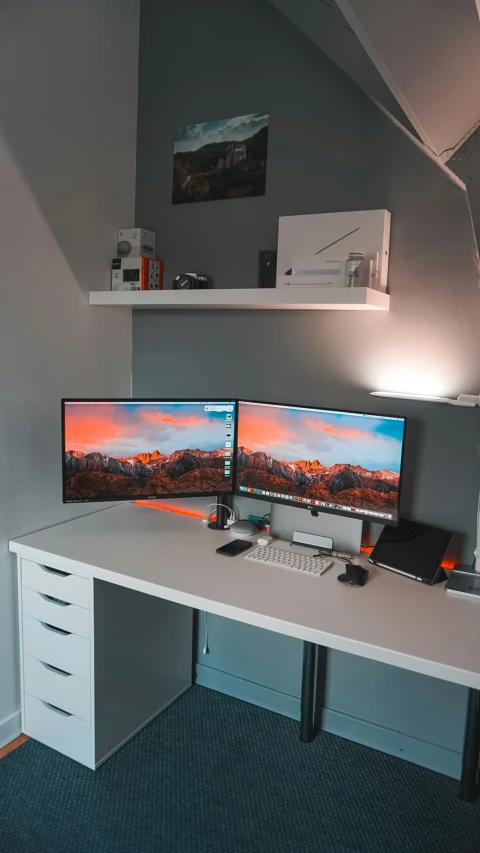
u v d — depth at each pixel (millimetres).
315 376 2246
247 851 1753
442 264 1968
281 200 2234
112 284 2479
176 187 2463
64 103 2188
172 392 2582
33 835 1786
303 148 2168
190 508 2557
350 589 1820
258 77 2232
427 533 2002
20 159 2045
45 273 2189
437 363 2014
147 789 1979
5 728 2189
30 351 2162
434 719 2094
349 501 2021
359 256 1902
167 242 2520
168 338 2564
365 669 2191
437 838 1822
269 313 2312
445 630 1583
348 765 2121
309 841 1798
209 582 1831
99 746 2061
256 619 1639
